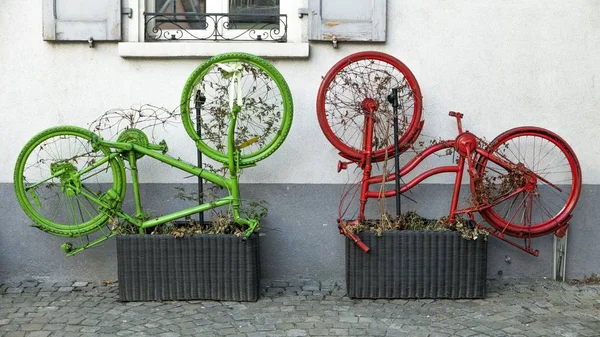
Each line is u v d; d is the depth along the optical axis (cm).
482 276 550
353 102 575
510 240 598
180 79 586
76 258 602
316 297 561
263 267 601
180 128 589
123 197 562
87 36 579
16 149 591
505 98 589
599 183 596
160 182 594
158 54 577
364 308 536
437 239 545
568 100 590
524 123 591
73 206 593
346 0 578
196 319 515
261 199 595
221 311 531
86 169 555
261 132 582
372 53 558
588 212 598
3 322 511
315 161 593
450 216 553
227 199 546
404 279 548
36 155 589
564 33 586
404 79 573
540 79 589
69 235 570
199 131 559
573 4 584
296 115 589
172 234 544
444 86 588
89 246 564
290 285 590
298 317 519
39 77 586
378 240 545
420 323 507
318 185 594
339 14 579
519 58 587
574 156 569
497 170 589
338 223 573
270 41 593
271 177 594
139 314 525
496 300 553
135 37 586
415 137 567
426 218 593
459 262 547
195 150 591
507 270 603
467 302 547
